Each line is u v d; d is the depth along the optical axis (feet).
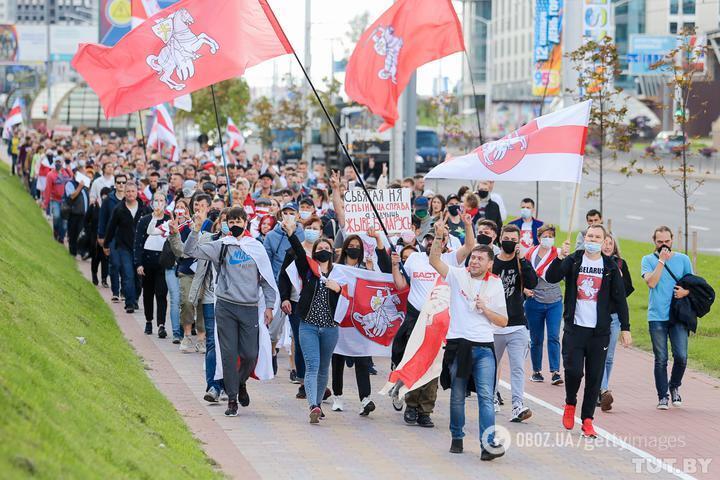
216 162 159.43
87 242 109.19
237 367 51.49
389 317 52.34
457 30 71.31
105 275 95.09
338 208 69.46
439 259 45.34
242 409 53.06
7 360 34.68
